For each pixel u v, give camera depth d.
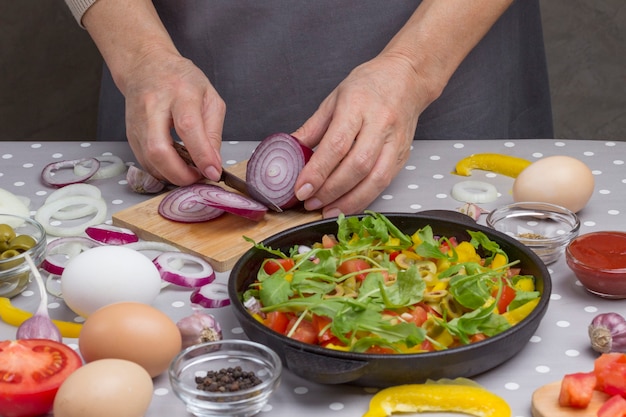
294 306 1.14
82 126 3.19
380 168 1.48
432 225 1.33
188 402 1.03
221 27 1.87
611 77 3.33
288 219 1.50
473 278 1.17
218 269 1.38
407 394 1.05
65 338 1.21
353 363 1.04
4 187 1.64
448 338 1.12
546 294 1.15
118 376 0.99
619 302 1.26
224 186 1.61
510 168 1.63
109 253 1.23
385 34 1.88
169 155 1.50
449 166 1.68
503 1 1.66
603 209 1.51
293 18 1.86
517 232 1.42
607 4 3.26
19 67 3.09
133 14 1.68
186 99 1.52
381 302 1.13
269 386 1.03
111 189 1.64
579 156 1.70
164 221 1.50
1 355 1.06
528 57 2.12
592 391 1.02
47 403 1.03
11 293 1.29
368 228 1.31
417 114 1.61
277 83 1.91
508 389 1.09
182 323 1.16
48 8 3.04
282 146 1.52
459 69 1.93
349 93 1.52
